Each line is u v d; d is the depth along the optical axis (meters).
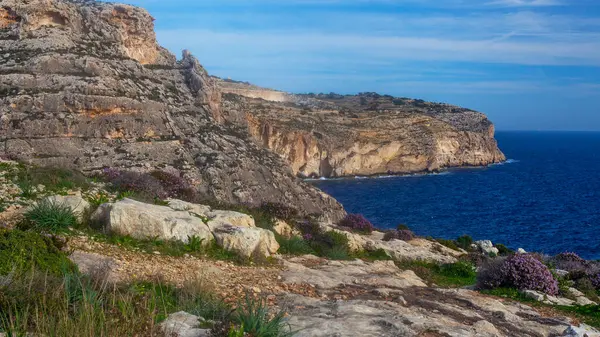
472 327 10.61
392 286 15.24
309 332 8.15
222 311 8.53
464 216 80.25
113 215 15.02
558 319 13.08
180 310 8.87
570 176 153.75
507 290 16.84
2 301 6.75
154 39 69.56
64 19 55.66
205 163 53.25
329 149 142.38
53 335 6.14
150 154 49.47
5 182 16.73
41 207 14.32
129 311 7.23
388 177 146.12
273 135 133.88
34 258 9.09
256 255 16.34
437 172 160.88
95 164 43.91
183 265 13.41
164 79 64.88
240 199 51.50
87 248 13.20
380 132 157.12
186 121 58.94
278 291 12.35
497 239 62.38
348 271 17.09
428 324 9.42
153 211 16.08
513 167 184.50
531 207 90.81
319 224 26.28
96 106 47.88
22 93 45.25
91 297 7.22
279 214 25.36
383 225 71.50
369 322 9.06
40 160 40.88
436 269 24.09
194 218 16.64
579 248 57.66
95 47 56.78
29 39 51.44
